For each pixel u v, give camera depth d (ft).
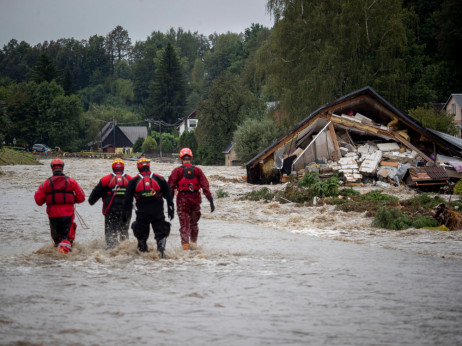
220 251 29.73
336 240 36.29
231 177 118.01
